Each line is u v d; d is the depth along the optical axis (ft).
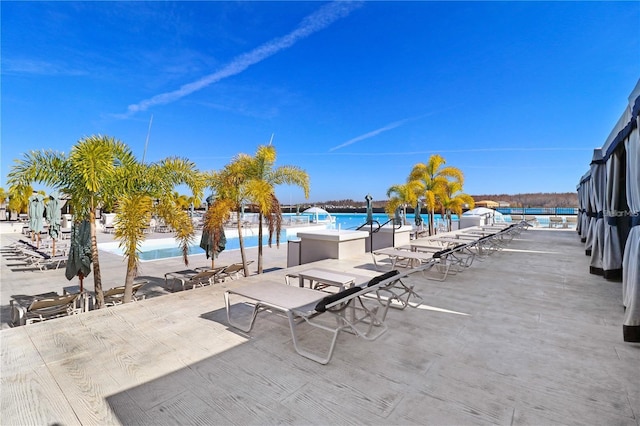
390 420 5.90
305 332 10.20
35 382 7.23
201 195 18.57
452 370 7.77
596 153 19.21
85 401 6.50
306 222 93.04
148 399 6.59
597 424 5.76
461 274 19.19
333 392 6.83
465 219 62.59
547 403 6.41
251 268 29.58
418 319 11.43
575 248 30.83
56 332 10.16
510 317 11.64
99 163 14.53
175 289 20.89
